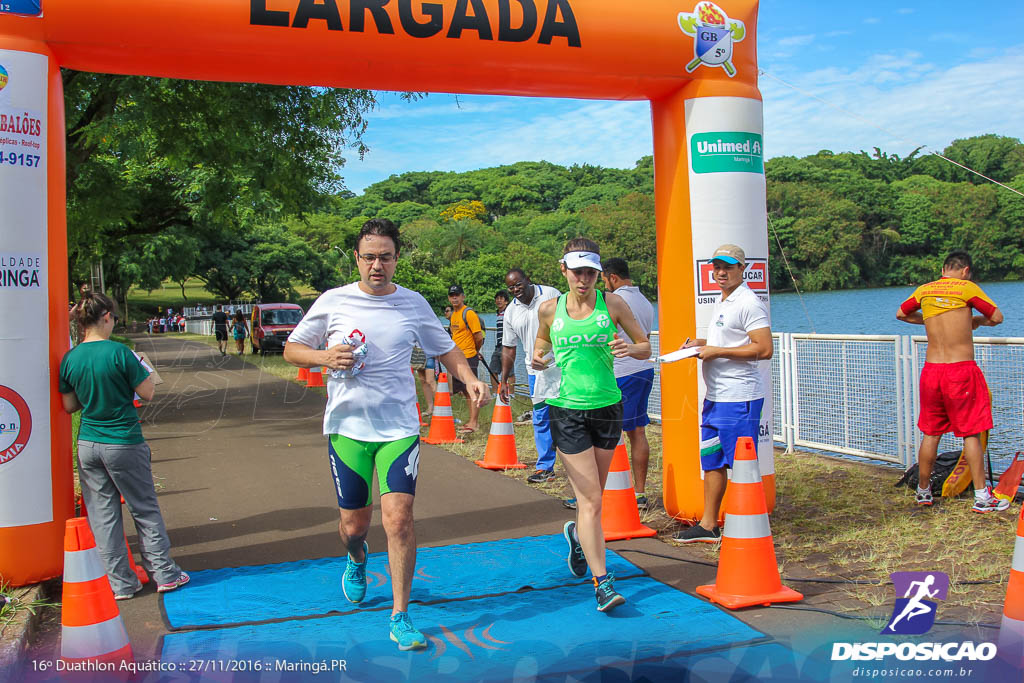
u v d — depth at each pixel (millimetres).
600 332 4285
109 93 12461
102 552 4480
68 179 13039
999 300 35125
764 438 5777
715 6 5547
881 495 6336
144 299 78562
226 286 68312
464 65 5172
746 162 5660
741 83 5668
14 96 4473
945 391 5773
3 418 4469
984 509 5695
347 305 3994
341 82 5262
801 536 5340
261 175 14148
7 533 4477
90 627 3496
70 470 4758
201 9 4672
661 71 5488
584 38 5281
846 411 7777
